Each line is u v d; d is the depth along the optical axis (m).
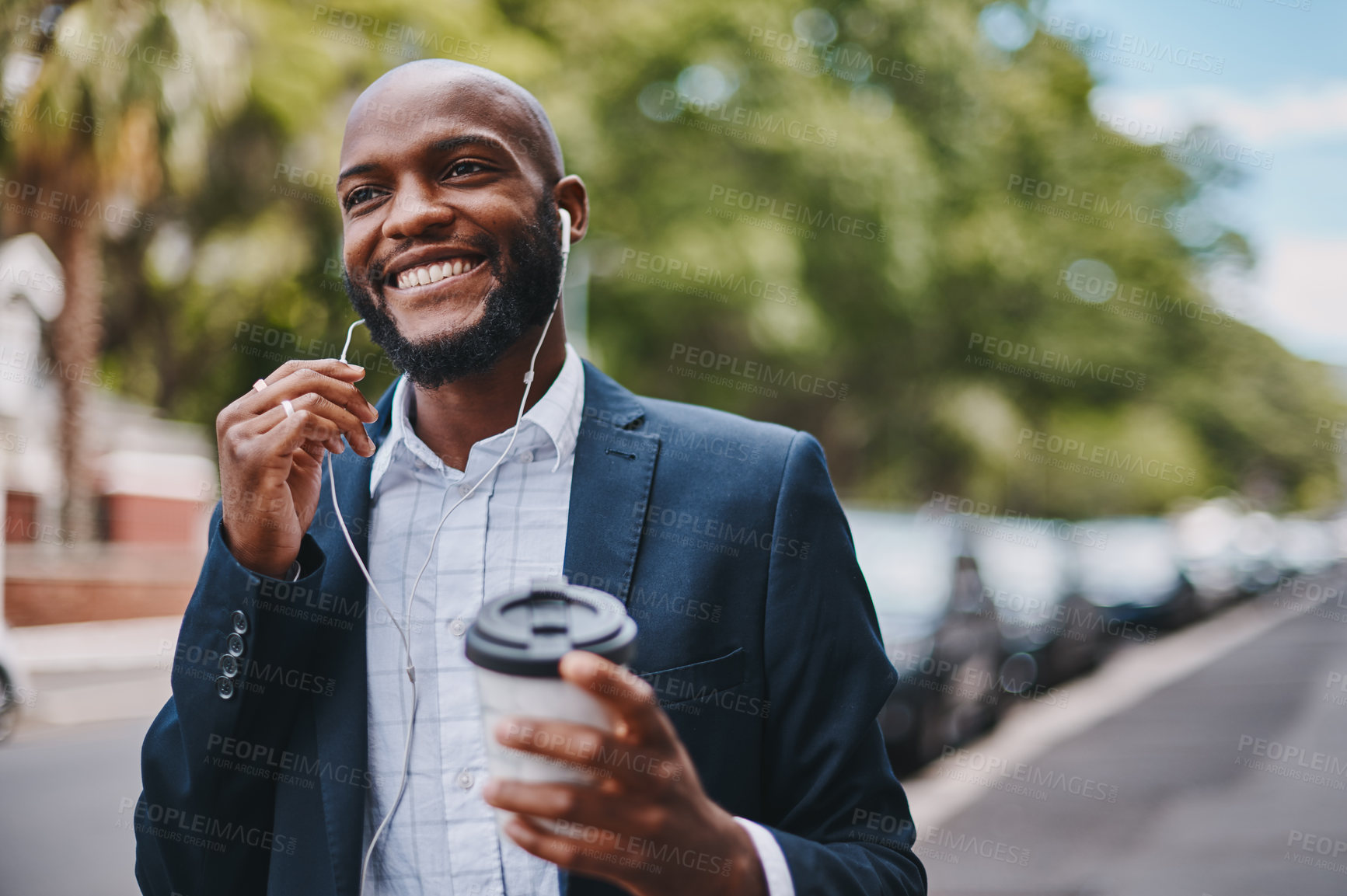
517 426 1.42
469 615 1.41
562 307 1.54
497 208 1.39
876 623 1.51
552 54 10.13
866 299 12.93
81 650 11.89
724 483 1.46
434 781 1.36
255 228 10.66
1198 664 13.09
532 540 1.45
